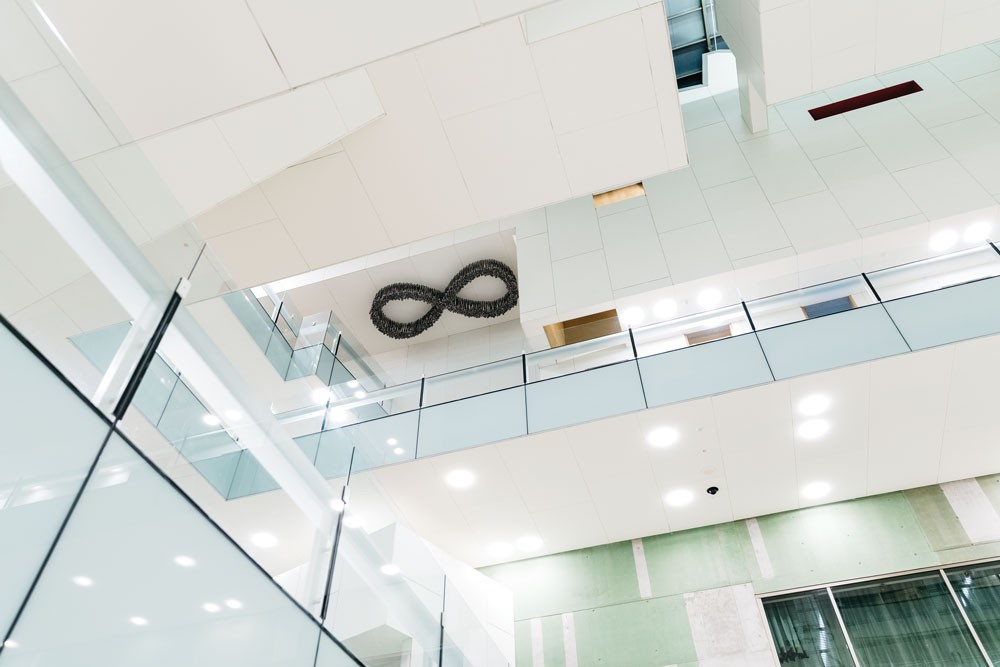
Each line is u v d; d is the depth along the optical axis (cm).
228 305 840
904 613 819
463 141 635
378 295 1293
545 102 612
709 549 943
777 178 1037
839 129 1063
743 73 1042
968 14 828
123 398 246
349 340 1263
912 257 925
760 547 925
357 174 652
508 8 458
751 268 947
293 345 1070
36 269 224
